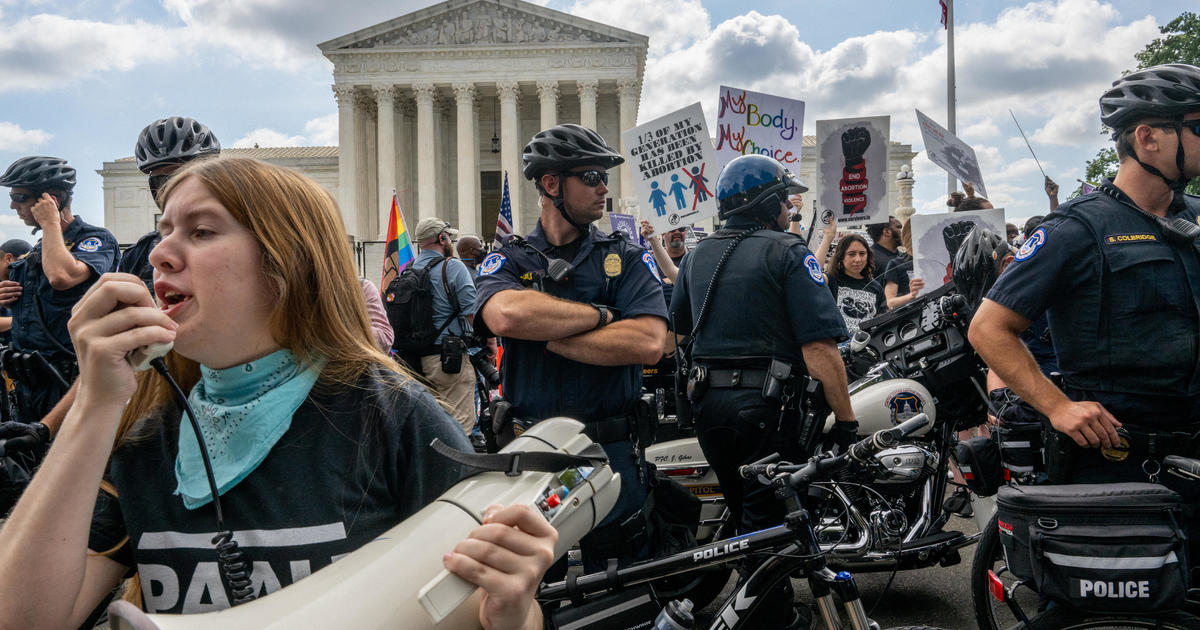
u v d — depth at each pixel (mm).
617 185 53188
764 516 3094
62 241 4246
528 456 1094
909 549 3842
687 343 4062
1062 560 2117
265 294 1179
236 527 1147
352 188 51625
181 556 1167
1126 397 2445
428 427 1221
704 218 6133
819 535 3822
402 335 6770
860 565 3863
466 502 1039
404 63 51812
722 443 3266
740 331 3199
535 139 2902
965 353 4039
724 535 4168
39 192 4352
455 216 55562
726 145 6801
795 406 3115
